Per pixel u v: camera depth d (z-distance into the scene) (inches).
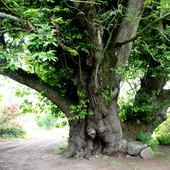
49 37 106.8
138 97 265.6
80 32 196.7
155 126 263.1
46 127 792.9
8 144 354.6
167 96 267.3
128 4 216.2
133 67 294.8
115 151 212.5
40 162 202.8
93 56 206.8
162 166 178.5
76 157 211.3
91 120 210.2
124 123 264.4
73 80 225.1
